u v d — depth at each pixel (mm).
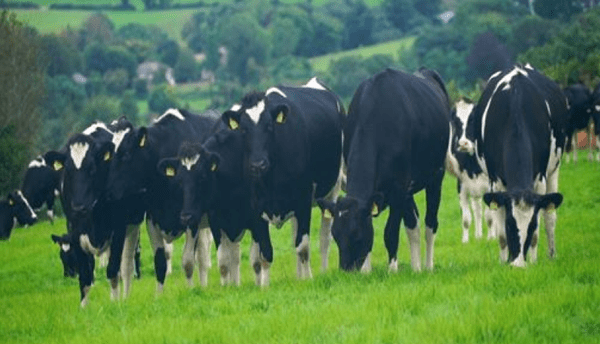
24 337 15586
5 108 60719
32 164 36719
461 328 11500
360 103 17453
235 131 18094
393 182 17203
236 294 15812
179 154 17250
